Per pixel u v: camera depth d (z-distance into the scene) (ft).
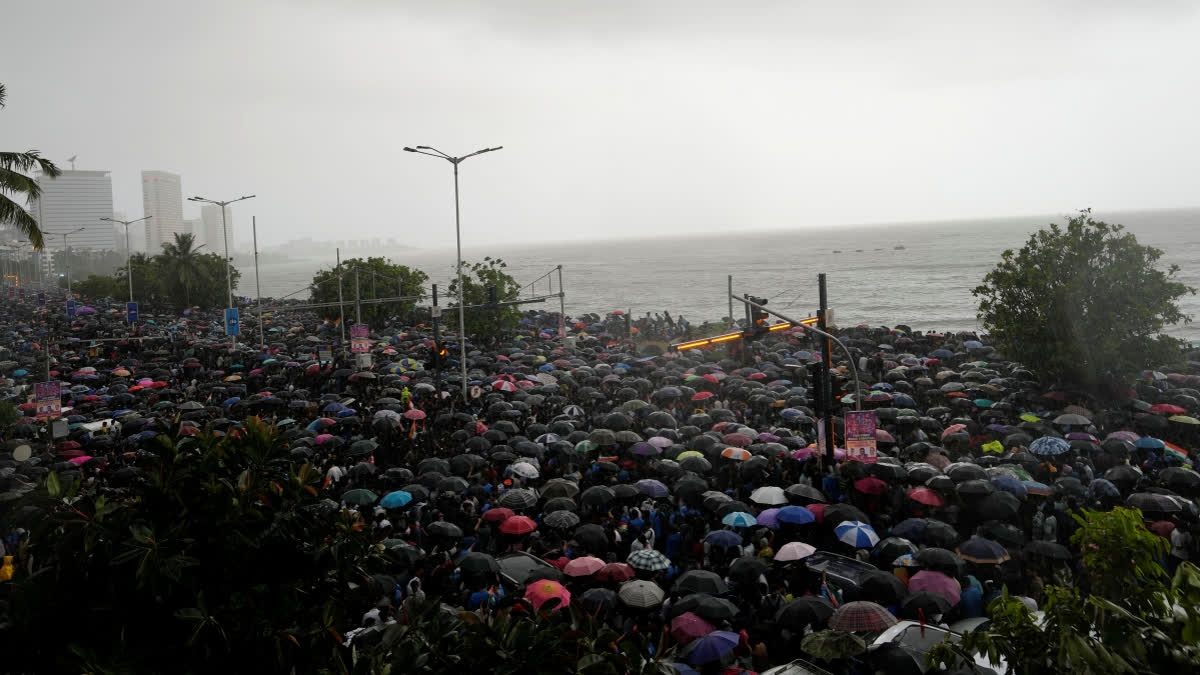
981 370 147.02
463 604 59.98
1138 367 123.13
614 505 82.23
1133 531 28.73
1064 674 26.45
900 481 83.61
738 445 98.84
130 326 287.07
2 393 151.12
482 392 145.48
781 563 65.21
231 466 33.91
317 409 133.59
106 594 29.68
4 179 85.20
